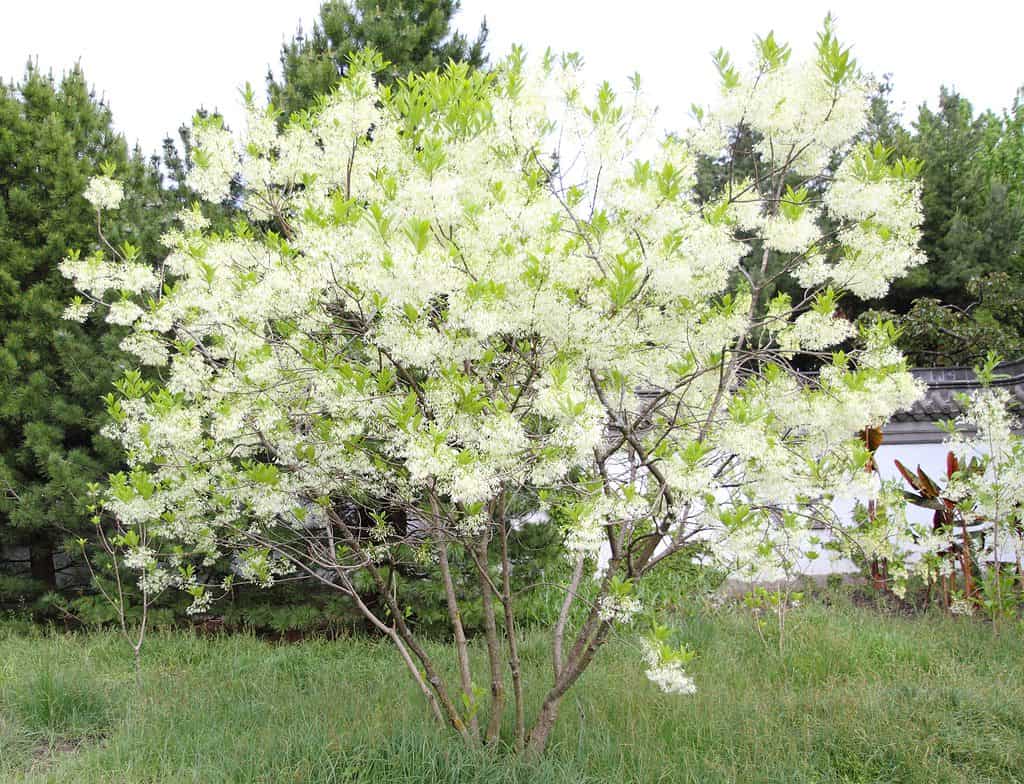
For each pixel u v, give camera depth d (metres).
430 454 3.05
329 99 4.05
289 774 3.73
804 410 3.53
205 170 4.14
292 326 3.84
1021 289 16.30
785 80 3.64
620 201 3.37
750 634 6.16
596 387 3.58
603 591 3.71
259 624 6.75
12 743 4.35
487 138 3.61
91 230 6.88
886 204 3.39
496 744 3.96
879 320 3.77
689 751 4.09
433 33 7.48
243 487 4.25
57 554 7.43
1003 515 6.68
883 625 6.19
